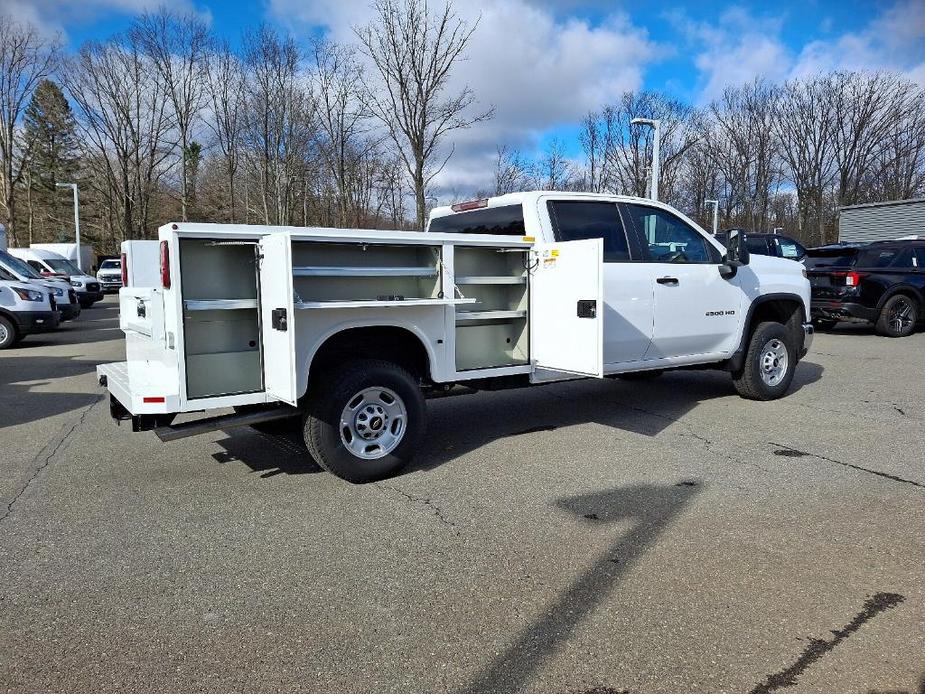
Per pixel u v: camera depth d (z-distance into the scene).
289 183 30.28
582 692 2.51
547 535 3.91
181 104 44.16
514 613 3.06
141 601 3.21
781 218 49.16
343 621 3.02
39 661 2.73
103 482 4.93
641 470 5.08
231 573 3.48
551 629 2.93
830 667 2.63
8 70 44.34
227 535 3.96
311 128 29.36
